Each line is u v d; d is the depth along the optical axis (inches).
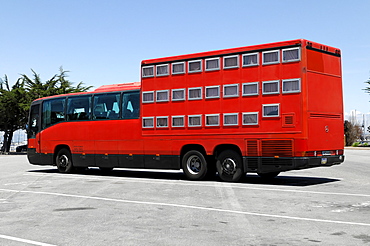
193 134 597.6
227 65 570.3
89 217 342.6
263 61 544.4
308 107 522.3
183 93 605.9
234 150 574.9
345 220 323.6
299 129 518.6
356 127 4033.0
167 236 275.4
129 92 677.3
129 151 666.2
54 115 779.4
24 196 467.8
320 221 320.2
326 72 553.6
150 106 637.9
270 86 538.3
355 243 254.7
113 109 693.9
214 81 580.1
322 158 538.6
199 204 402.9
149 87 638.5
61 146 781.3
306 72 522.0
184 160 613.3
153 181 614.9
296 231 287.4
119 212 363.9
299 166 516.4
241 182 590.6
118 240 266.2
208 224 311.9
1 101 2151.8
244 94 555.8
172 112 616.4
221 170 582.9
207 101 585.0
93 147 716.0
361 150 2272.4
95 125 714.8
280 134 529.7
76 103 746.8
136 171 832.3
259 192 483.2
